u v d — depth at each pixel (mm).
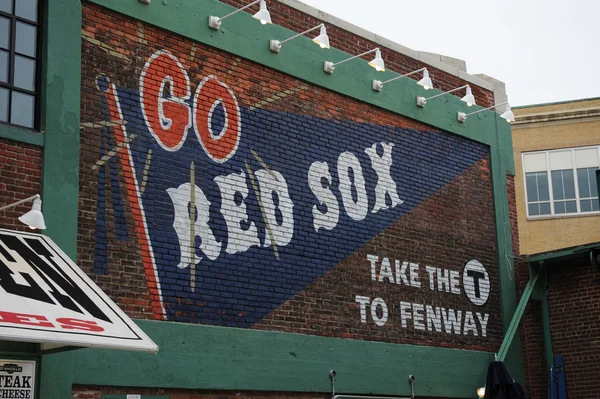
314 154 16891
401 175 18656
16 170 12461
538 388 20094
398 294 17938
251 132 15828
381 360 17109
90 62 13648
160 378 13523
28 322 10055
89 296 11281
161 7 14727
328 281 16578
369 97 18234
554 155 39281
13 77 12875
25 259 11320
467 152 20500
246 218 15414
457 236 19656
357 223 17438
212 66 15430
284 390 15242
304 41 17141
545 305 20391
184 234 14383
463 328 19188
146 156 14102
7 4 13016
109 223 13398
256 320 15172
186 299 14195
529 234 38875
